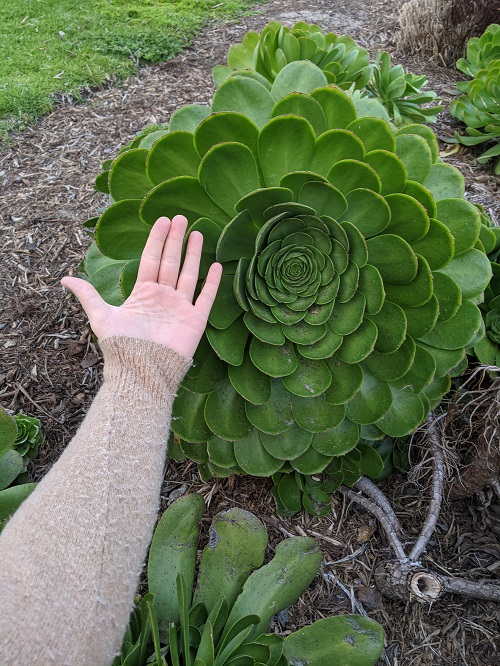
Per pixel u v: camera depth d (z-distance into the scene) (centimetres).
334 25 239
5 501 76
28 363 113
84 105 191
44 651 35
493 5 194
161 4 252
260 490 91
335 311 66
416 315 68
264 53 127
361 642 67
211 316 63
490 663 73
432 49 210
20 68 200
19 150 171
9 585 37
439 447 83
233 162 61
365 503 85
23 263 134
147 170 65
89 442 44
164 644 69
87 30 226
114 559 40
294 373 67
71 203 152
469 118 162
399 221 64
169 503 90
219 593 72
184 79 206
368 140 68
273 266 64
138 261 65
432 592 72
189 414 71
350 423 72
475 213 68
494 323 87
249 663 61
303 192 61
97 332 51
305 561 73
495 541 83
